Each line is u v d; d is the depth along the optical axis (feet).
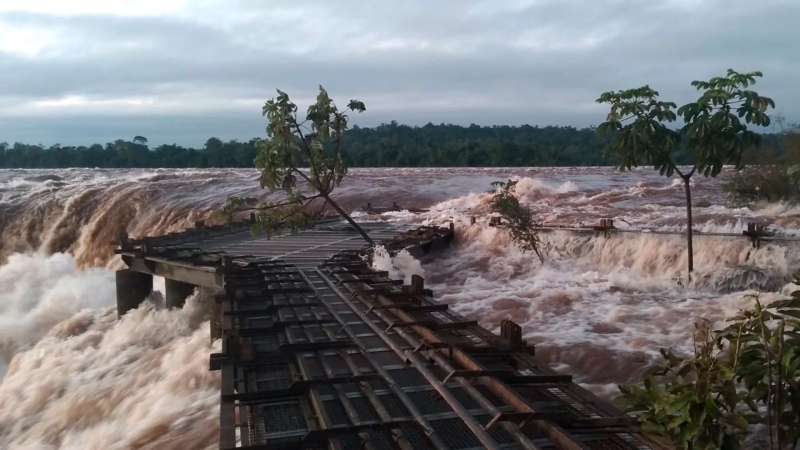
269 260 46.91
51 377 41.24
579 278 49.21
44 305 68.90
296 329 29.32
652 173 160.76
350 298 34.94
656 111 39.78
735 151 37.96
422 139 406.62
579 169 200.34
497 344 25.18
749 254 44.98
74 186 143.33
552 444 17.74
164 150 355.36
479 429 17.95
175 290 50.31
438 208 93.30
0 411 38.88
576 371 30.66
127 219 115.85
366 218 84.02
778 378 15.83
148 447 25.09
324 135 50.26
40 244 120.98
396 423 18.90
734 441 15.60
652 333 34.88
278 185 49.96
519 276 51.21
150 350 43.29
